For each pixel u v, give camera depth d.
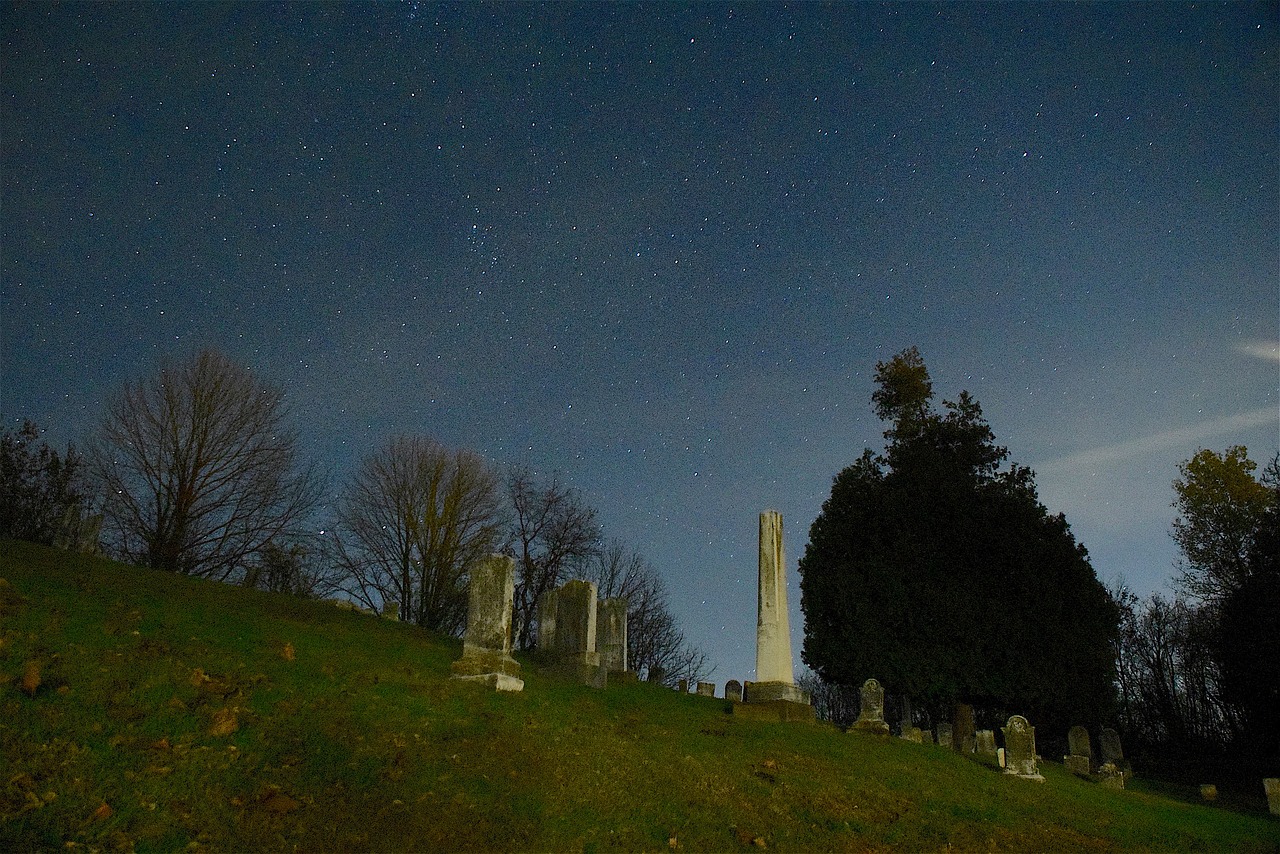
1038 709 27.73
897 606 28.20
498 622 14.32
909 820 12.52
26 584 13.34
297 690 11.25
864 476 32.72
